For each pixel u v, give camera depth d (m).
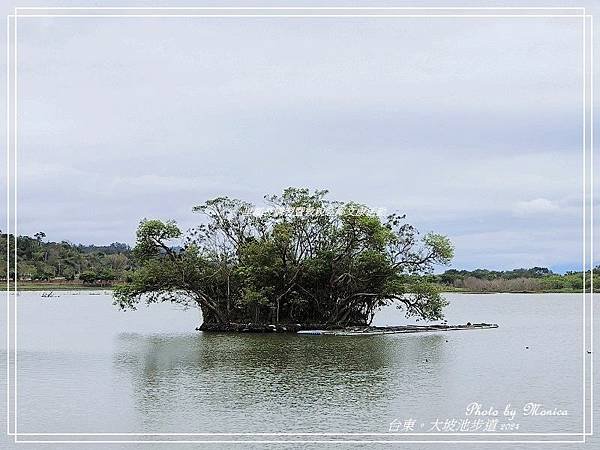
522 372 66.19
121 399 53.12
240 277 105.12
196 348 84.19
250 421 46.72
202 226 106.44
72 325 126.44
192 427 45.25
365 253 105.31
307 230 107.62
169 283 104.06
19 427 45.22
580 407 51.25
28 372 65.44
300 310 108.81
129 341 92.75
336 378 62.47
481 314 175.12
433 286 108.75
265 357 75.88
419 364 71.00
